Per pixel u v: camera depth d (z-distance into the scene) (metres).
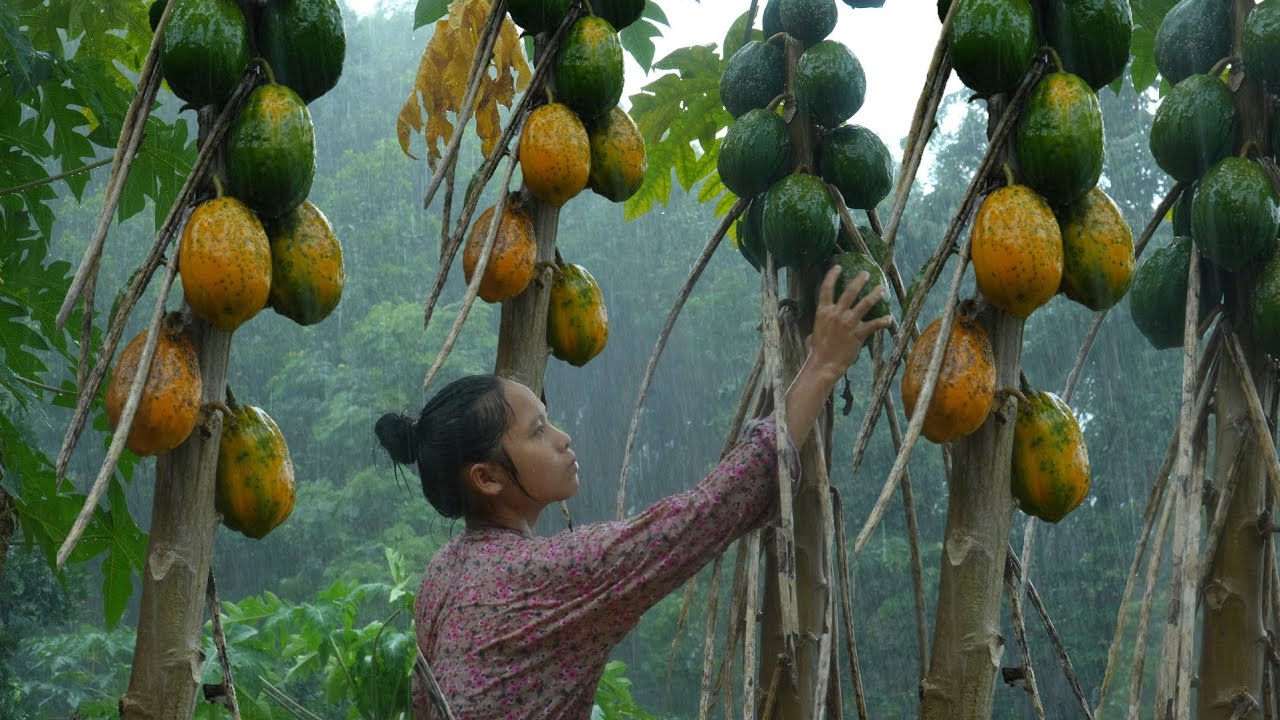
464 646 1.74
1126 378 22.45
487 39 1.91
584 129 1.99
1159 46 2.36
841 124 2.33
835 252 2.26
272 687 3.37
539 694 1.71
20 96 3.15
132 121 1.53
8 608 12.70
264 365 33.31
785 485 1.69
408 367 30.11
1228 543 2.18
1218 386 2.21
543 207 2.03
